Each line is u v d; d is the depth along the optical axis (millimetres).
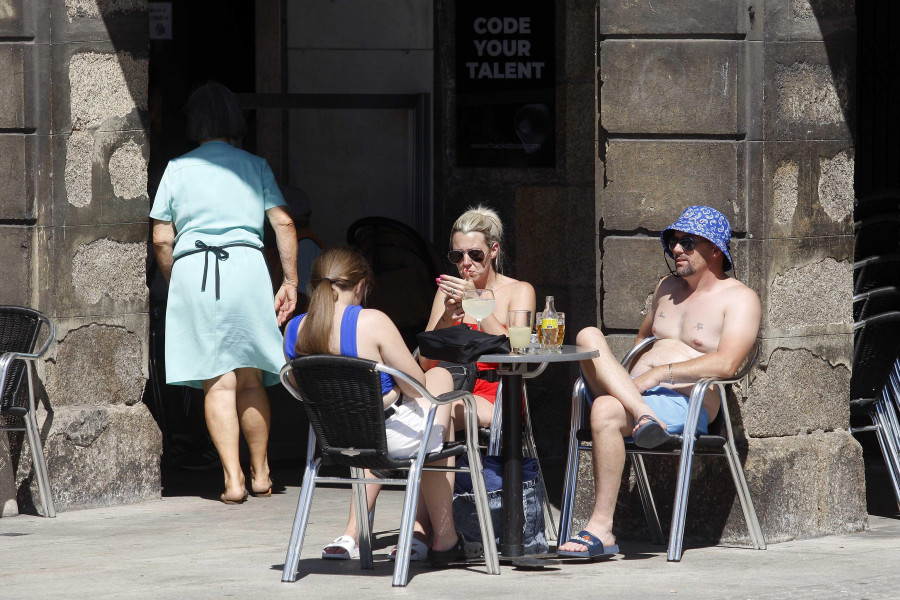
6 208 26734
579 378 23016
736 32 24031
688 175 24312
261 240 28703
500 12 35438
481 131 35969
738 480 23203
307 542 23953
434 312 24719
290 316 31750
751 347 22828
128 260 28328
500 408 23469
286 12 38438
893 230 27547
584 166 34031
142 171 28578
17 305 26766
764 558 22469
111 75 27922
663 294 23969
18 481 26797
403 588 19953
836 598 19234
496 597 19312
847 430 25562
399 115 37906
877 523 26375
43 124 26781
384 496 28922
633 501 24703
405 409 20766
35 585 20406
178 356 28125
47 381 26859
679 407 22734
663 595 19422
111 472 27812
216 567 21703
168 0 39281
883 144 35406
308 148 38156
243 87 39438
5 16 26516
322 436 20516
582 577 20828
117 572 21328
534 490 22500
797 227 24625
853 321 25875
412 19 37750
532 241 35156
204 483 31250
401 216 38062
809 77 24656
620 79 24406
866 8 35312
